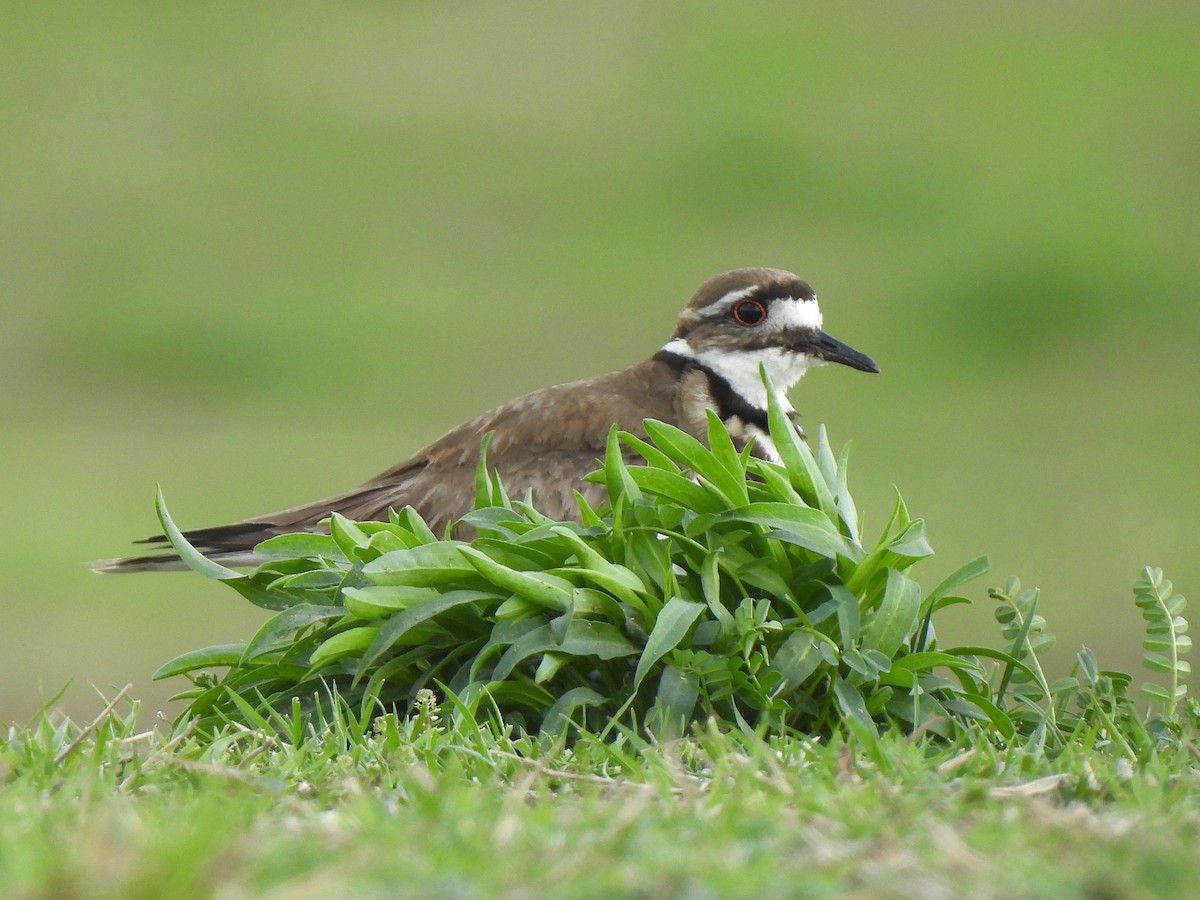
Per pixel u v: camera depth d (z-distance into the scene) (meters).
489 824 4.04
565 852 3.83
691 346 9.27
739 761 4.89
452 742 5.30
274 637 5.96
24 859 3.66
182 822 4.05
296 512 8.88
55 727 5.94
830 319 32.31
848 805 4.27
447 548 5.91
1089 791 4.68
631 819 4.00
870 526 21.58
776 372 9.27
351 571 5.97
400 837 3.87
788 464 6.15
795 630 5.78
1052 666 16.28
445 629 6.02
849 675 5.84
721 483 5.99
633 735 5.25
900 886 3.62
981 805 4.45
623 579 5.83
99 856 3.54
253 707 6.06
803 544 5.84
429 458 8.90
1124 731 5.87
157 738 5.44
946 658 5.82
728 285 9.26
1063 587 19.23
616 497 6.03
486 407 27.27
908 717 5.83
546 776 4.88
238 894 3.47
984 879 3.65
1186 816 4.24
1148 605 6.29
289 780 4.91
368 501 8.83
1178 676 6.20
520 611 5.80
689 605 5.71
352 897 3.50
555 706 5.71
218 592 18.36
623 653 5.77
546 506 8.61
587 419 8.80
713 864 3.70
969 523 21.53
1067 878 3.66
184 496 22.27
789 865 3.79
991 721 5.82
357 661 6.00
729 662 5.70
